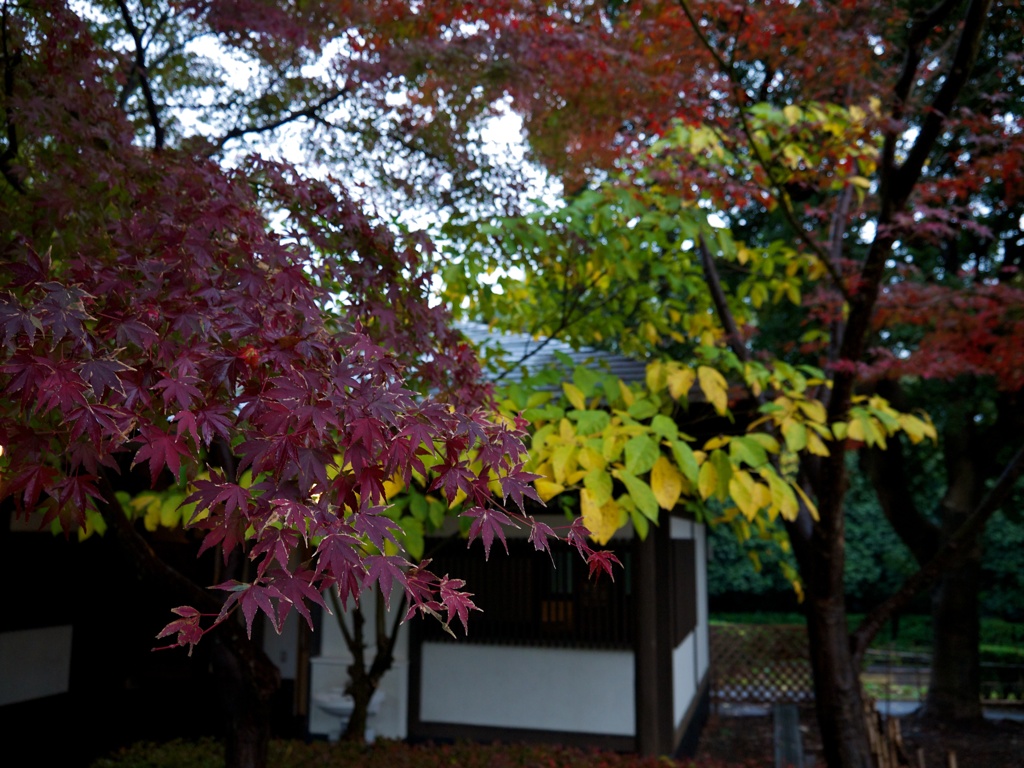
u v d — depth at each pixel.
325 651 7.48
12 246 1.93
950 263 9.95
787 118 4.48
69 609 6.65
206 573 8.01
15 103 2.44
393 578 1.29
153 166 2.48
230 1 3.26
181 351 1.40
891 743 5.62
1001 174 4.32
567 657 6.96
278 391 1.31
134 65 3.14
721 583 18.03
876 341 9.02
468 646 7.16
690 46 4.47
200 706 7.88
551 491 3.03
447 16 3.77
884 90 4.44
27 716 6.11
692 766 6.27
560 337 5.40
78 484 1.37
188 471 1.73
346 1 3.62
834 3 4.32
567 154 4.65
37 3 2.53
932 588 11.21
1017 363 5.69
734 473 3.29
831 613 4.91
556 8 4.38
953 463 11.04
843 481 4.73
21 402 1.20
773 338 10.35
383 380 1.54
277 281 1.69
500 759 6.04
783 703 11.53
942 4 4.03
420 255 2.67
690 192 4.41
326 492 1.28
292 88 3.70
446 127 3.77
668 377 3.69
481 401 2.54
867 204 5.82
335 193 2.69
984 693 13.25
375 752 5.90
